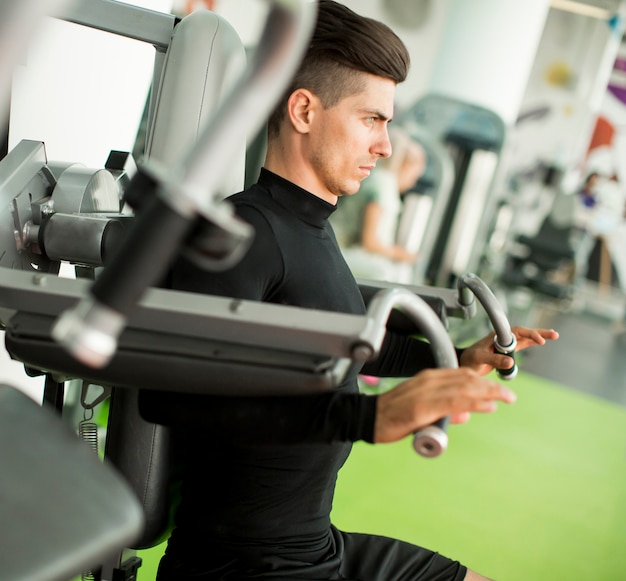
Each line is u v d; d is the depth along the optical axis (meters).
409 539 2.77
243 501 1.16
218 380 0.91
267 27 0.57
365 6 6.54
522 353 6.11
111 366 0.93
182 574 1.18
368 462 3.42
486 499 3.25
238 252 0.60
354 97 1.13
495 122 5.55
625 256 8.53
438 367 0.93
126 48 2.38
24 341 0.95
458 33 5.93
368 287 1.38
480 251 5.85
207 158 0.57
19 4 0.51
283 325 0.89
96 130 2.37
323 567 1.22
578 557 2.88
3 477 0.72
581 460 3.98
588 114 8.02
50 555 0.67
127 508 0.75
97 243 1.20
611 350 7.14
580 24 7.86
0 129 1.59
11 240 1.21
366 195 5.18
